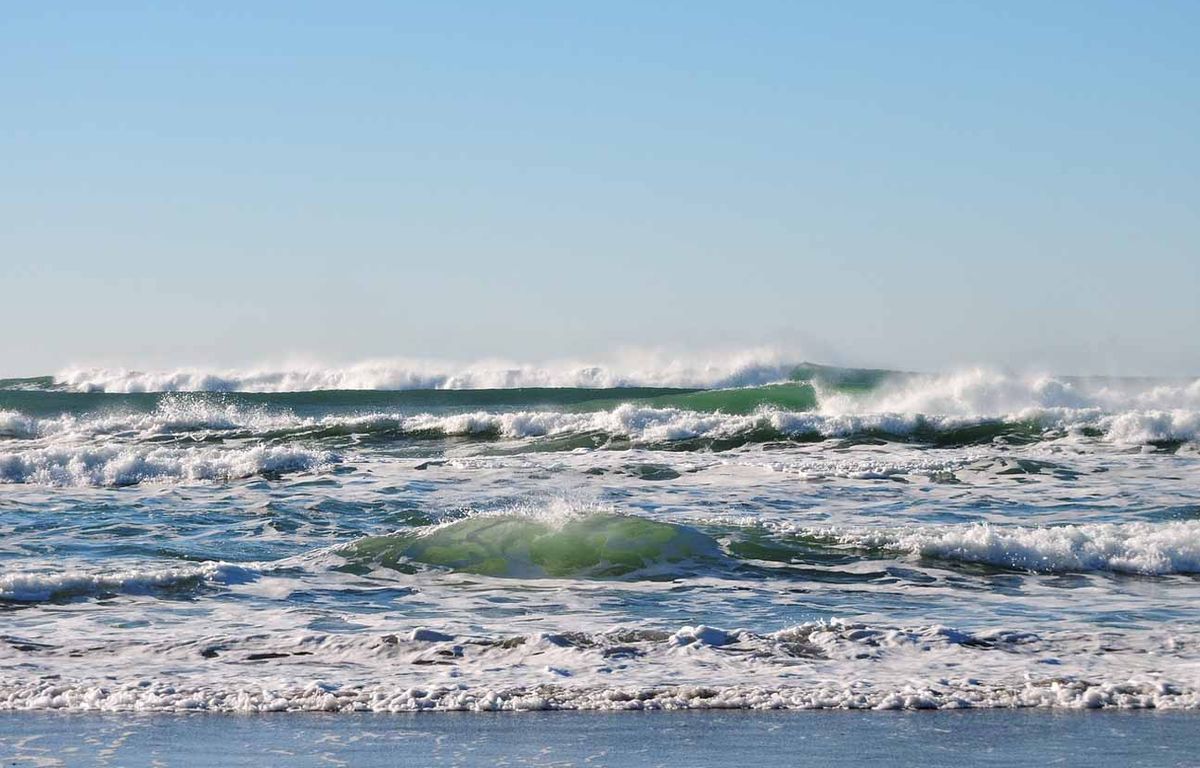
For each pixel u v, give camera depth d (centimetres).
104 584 1584
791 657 1207
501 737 955
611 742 939
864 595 1608
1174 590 1642
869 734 959
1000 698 1067
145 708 1053
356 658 1227
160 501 2436
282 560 1792
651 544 1847
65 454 2877
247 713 1039
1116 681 1113
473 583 1673
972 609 1513
